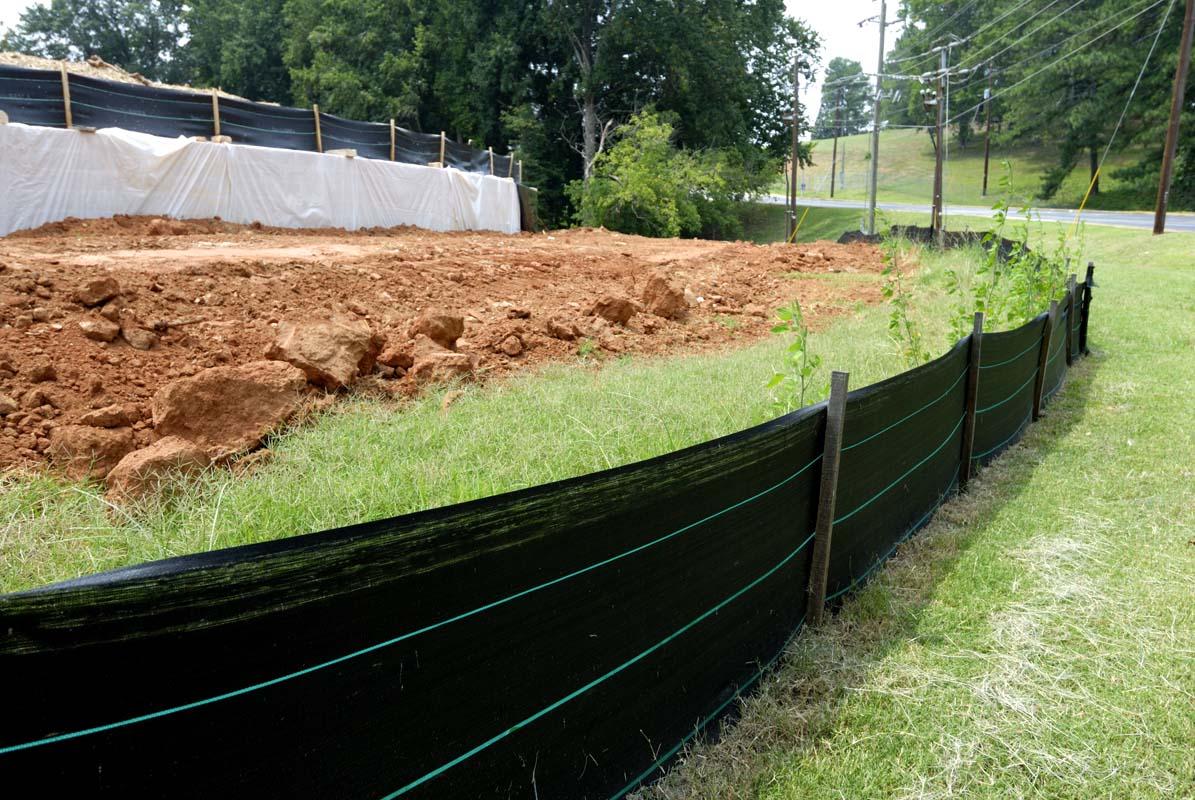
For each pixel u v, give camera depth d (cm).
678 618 262
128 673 133
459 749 190
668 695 263
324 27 4272
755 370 704
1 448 458
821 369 692
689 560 263
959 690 312
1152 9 5247
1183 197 5234
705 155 4353
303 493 392
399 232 1822
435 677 182
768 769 263
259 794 152
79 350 587
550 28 3994
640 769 253
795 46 5281
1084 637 349
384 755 174
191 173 1470
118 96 1523
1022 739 285
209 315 728
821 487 345
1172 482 537
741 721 287
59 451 456
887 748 279
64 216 1303
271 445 494
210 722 143
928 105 2803
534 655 208
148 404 545
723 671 292
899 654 336
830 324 1045
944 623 362
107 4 5866
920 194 7181
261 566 147
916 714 296
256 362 544
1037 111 6278
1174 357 941
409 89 4203
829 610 365
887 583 401
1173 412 708
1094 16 5700
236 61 4903
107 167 1352
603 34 3984
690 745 275
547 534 205
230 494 391
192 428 479
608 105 4428
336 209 1730
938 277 1310
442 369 643
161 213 1441
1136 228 2930
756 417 529
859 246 1983
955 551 439
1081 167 6638
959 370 506
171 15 5959
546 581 208
